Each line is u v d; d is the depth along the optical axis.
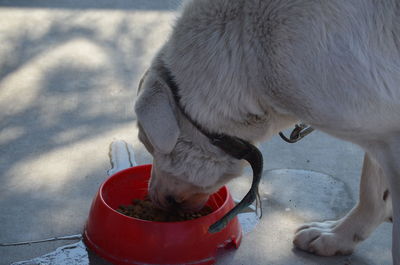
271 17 0.97
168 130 0.99
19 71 1.73
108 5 2.22
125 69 1.78
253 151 1.04
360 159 1.46
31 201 1.26
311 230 1.18
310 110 0.97
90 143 1.45
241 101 1.00
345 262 1.17
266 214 1.27
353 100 0.96
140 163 1.39
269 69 0.97
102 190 1.18
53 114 1.55
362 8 0.95
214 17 1.00
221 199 1.20
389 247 1.21
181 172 1.06
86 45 1.90
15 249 1.15
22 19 2.05
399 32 0.95
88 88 1.67
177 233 1.10
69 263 1.13
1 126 1.49
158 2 2.27
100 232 1.13
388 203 1.16
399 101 0.97
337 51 0.95
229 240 1.16
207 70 1.00
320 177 1.39
